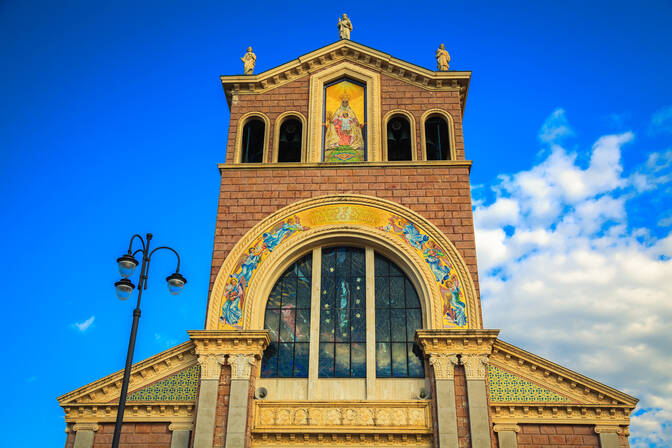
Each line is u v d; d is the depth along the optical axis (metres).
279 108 34.66
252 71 36.03
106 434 27.86
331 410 26.97
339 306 29.86
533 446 26.66
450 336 27.33
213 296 29.39
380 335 29.11
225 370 27.50
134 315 21.73
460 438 25.70
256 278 29.72
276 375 28.45
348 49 35.72
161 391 28.30
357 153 33.62
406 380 27.95
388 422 26.64
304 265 30.95
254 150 34.59
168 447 27.23
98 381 28.39
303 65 35.38
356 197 31.53
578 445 26.66
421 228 30.67
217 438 26.11
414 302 29.73
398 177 32.00
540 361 27.67
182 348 28.66
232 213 31.52
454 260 29.77
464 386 26.70
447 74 34.50
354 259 30.91
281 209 31.38
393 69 35.16
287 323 29.59
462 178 31.88
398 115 34.31
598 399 27.20
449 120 33.78
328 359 28.72
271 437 26.50
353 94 35.12
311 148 33.38
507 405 27.03
